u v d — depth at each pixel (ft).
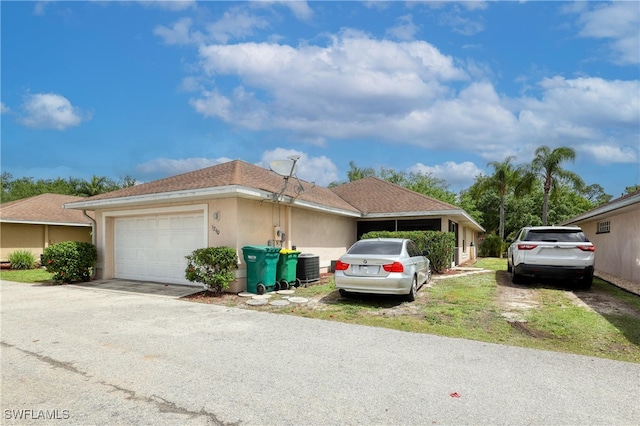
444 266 48.32
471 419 10.88
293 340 18.90
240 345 18.04
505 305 27.27
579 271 33.19
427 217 56.24
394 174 156.56
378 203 61.00
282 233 39.27
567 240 35.12
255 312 25.50
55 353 16.87
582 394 12.58
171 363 15.56
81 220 74.23
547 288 35.12
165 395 12.47
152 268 40.70
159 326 21.76
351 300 29.32
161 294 33.09
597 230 53.88
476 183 124.47
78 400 12.12
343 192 68.90
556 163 94.43
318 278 39.11
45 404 11.84
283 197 36.99
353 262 28.14
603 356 16.79
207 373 14.44
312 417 10.97
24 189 150.61
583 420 10.84
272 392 12.69
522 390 12.89
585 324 21.91
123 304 28.55
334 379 13.83
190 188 33.53
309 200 43.52
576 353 17.15
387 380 13.74
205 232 35.42
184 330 20.85
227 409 11.48
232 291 33.17
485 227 128.26
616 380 13.79
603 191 159.12
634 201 32.04
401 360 15.93
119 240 43.96
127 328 21.31
